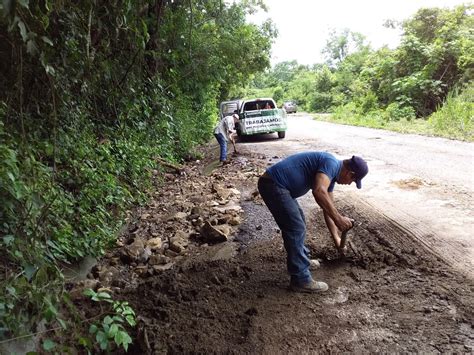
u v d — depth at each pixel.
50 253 3.72
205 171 10.84
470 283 3.68
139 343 3.25
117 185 6.52
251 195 7.41
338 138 14.73
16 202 3.21
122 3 6.75
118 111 8.38
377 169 8.54
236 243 5.32
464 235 4.71
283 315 3.47
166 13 11.73
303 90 52.22
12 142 3.79
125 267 4.84
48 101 5.41
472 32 19.41
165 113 10.66
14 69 4.54
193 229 5.97
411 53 21.02
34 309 2.85
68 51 5.82
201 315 3.61
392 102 21.27
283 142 14.81
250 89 55.69
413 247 4.54
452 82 19.17
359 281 3.96
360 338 3.08
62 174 5.16
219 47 15.68
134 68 8.62
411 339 3.00
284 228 3.78
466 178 7.26
